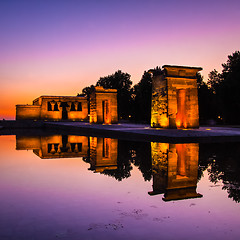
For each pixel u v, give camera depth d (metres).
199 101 54.06
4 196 5.57
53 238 3.52
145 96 59.88
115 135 25.30
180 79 28.53
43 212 4.55
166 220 4.19
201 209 4.73
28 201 5.20
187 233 3.69
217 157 11.00
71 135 28.73
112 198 5.41
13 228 3.86
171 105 28.00
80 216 4.36
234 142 17.23
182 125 30.67
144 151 13.36
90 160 10.95
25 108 68.88
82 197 5.49
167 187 6.36
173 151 13.09
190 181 6.97
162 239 3.49
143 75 62.94
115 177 7.53
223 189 6.15
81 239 3.49
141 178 7.38
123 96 78.62
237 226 3.95
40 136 27.34
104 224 4.01
